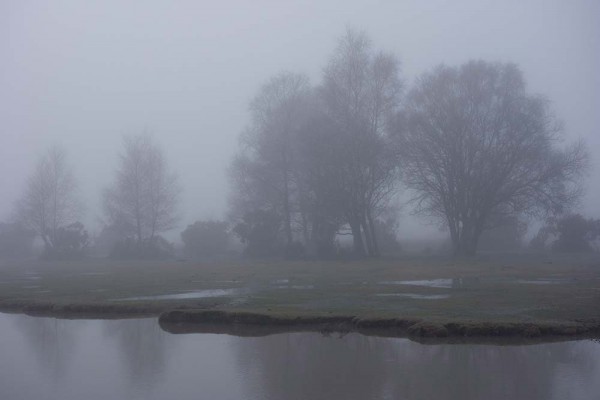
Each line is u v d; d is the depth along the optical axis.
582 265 36.03
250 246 55.66
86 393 10.27
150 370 11.80
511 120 43.94
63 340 14.93
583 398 9.46
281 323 15.98
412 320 14.94
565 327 13.88
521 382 10.36
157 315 18.44
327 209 46.50
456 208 46.50
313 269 35.88
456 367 11.39
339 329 15.22
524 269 32.62
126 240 65.38
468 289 22.08
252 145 53.78
